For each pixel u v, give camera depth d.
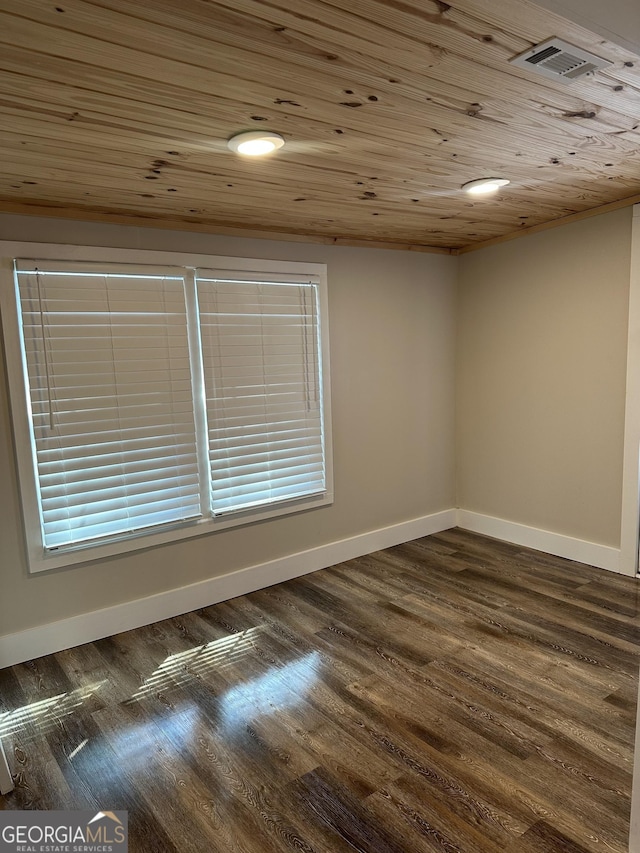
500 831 1.68
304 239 3.53
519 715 2.21
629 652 2.64
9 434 2.62
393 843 1.65
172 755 2.05
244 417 3.36
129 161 2.06
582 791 1.82
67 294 2.72
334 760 2.00
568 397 3.69
